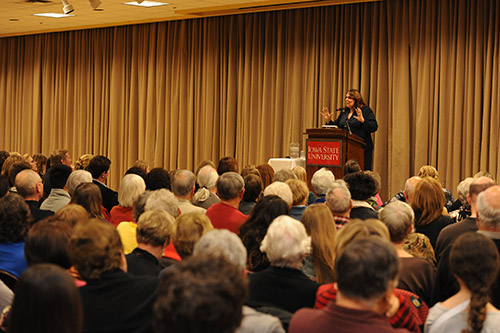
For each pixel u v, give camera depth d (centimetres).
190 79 1223
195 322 153
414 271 325
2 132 1498
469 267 237
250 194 505
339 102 1062
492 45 921
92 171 629
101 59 1352
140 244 308
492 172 915
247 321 218
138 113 1304
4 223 333
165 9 1120
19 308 181
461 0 937
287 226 278
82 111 1374
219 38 1186
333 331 192
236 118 1179
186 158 1241
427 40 964
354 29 1045
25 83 1455
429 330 247
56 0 1055
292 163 833
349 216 455
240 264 252
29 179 473
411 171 1004
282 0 1043
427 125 972
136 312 233
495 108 913
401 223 332
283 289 272
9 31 1419
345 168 636
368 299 193
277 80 1114
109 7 1107
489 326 232
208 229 318
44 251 266
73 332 183
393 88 999
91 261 239
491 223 315
